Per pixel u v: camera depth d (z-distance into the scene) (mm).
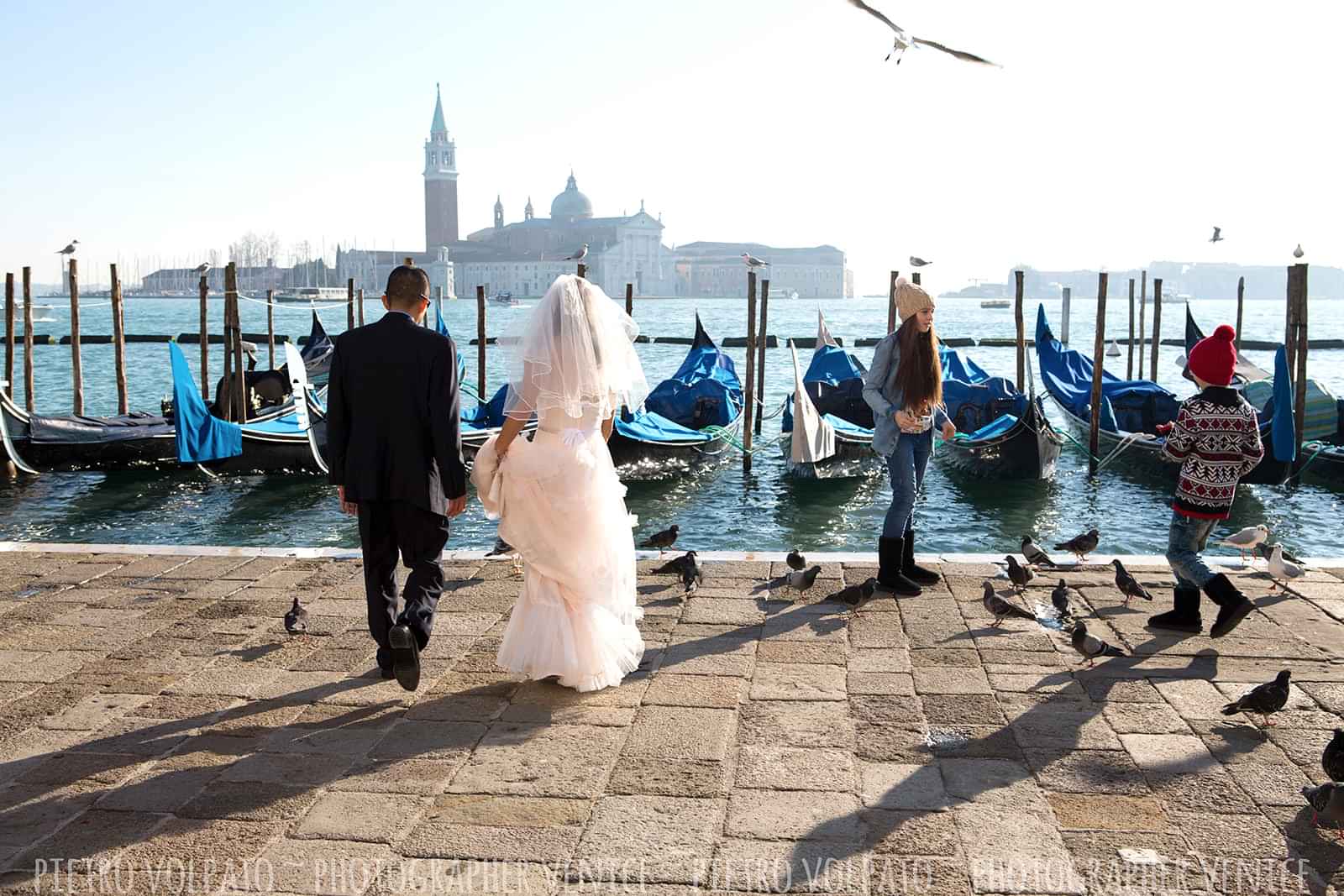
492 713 4863
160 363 45406
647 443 18594
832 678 5285
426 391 4941
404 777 4219
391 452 4949
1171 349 59531
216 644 5840
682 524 15906
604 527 5070
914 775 4211
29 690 5168
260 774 4246
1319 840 3711
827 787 4109
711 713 4848
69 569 7391
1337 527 15438
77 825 3844
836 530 15492
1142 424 21266
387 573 5172
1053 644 5770
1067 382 22188
